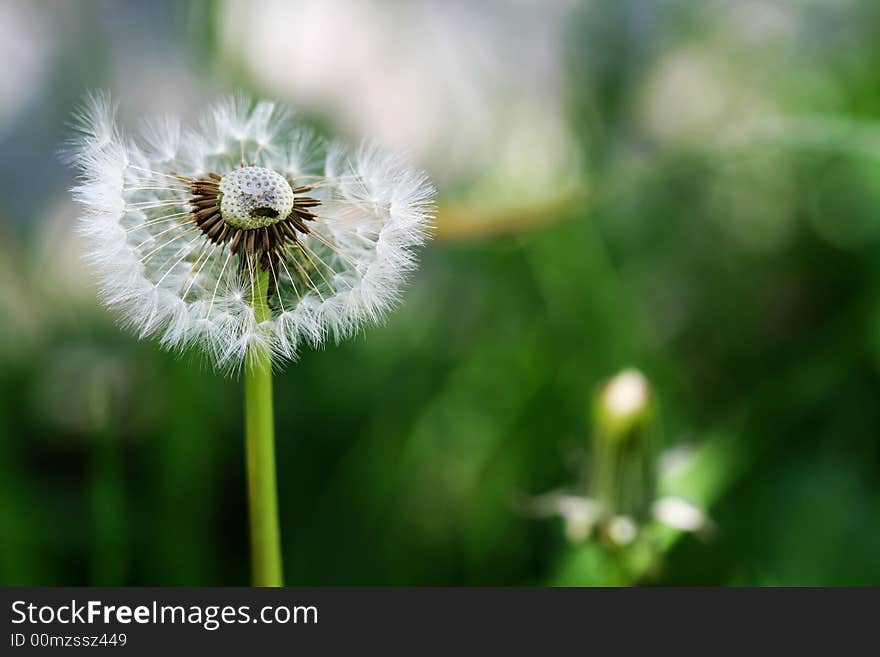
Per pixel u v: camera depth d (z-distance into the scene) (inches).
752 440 16.1
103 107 12.8
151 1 20.7
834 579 15.8
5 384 16.8
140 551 15.7
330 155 12.8
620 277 18.9
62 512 15.9
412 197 12.6
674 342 18.8
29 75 20.4
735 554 15.9
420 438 16.6
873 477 16.2
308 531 16.3
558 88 21.6
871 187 19.1
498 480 16.5
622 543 14.6
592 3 21.9
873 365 16.5
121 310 12.3
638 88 21.4
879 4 22.4
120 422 16.6
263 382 12.4
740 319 18.7
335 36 20.2
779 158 19.7
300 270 12.4
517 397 17.0
